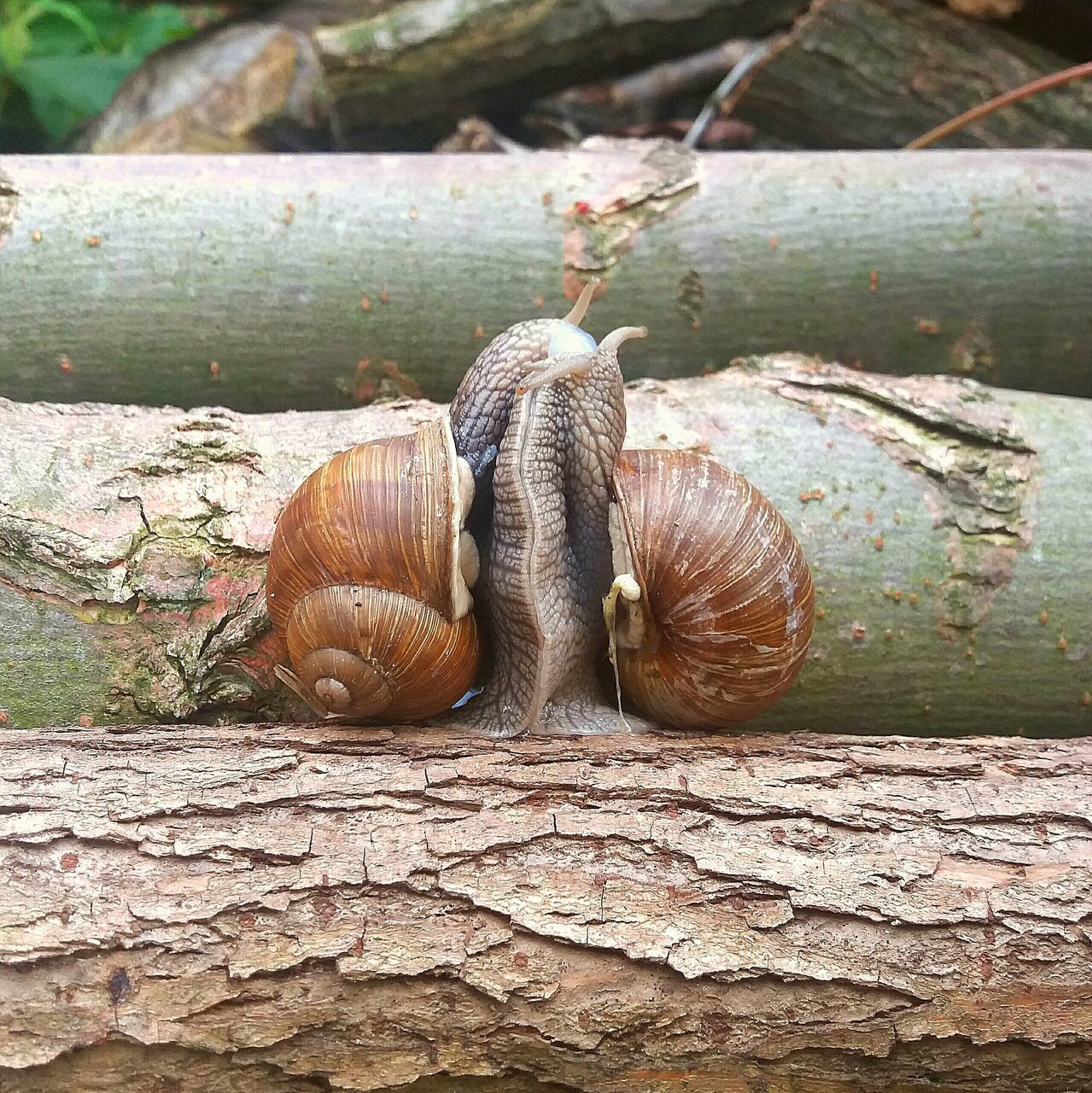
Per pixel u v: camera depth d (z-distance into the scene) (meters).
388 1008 0.14
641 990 0.14
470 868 0.15
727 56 0.33
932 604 0.20
